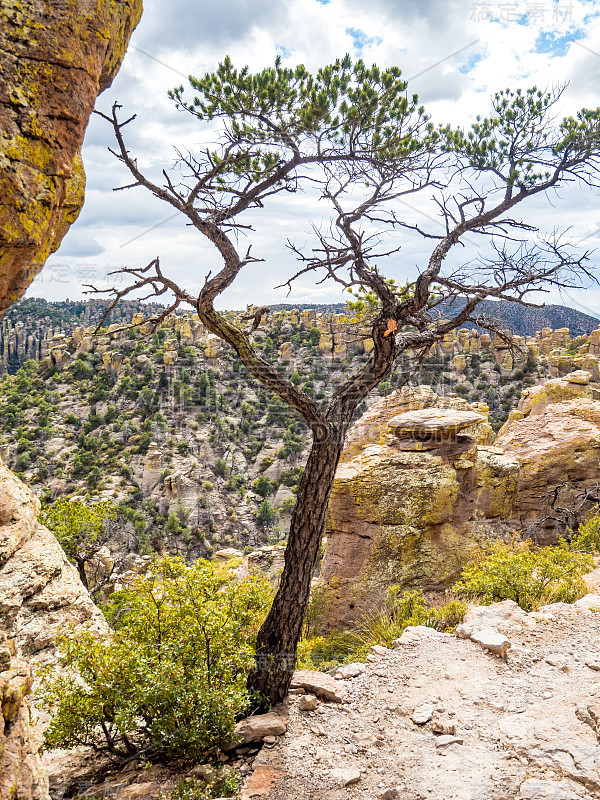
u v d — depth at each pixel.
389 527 13.32
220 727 4.40
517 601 8.30
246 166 5.01
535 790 3.64
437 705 5.07
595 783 3.65
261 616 5.86
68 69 2.01
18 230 1.94
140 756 4.64
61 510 15.55
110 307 4.56
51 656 6.71
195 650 4.79
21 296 2.27
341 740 4.60
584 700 4.85
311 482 5.04
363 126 4.61
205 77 4.36
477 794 3.72
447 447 14.38
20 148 1.92
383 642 8.30
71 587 7.68
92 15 2.05
